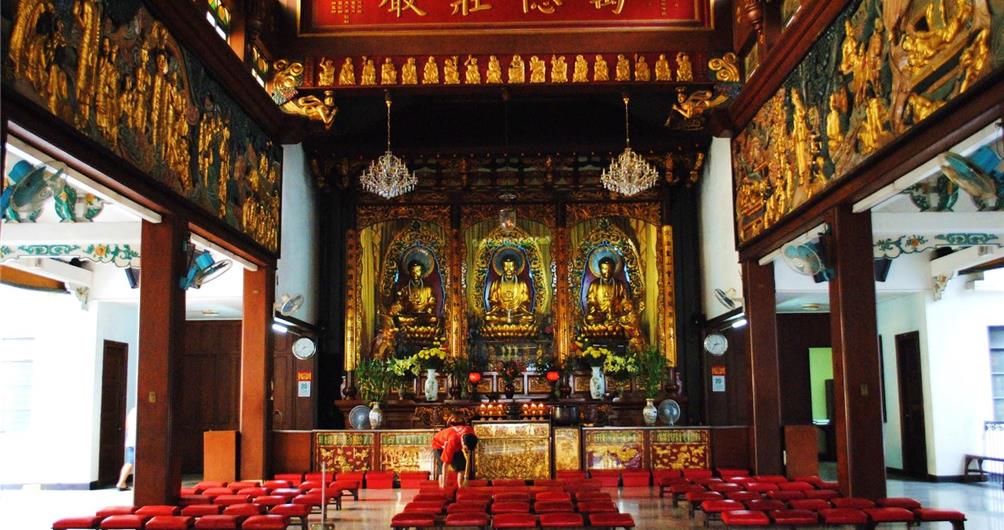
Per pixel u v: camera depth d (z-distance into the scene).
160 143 11.77
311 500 11.57
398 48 16.95
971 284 19.38
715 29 16.97
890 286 19.31
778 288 17.80
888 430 21.31
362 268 21.47
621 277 21.72
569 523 9.27
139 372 12.18
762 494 11.62
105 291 19.61
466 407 20.28
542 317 21.72
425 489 12.50
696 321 21.22
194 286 13.19
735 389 20.47
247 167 15.68
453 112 21.73
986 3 8.34
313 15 17.06
